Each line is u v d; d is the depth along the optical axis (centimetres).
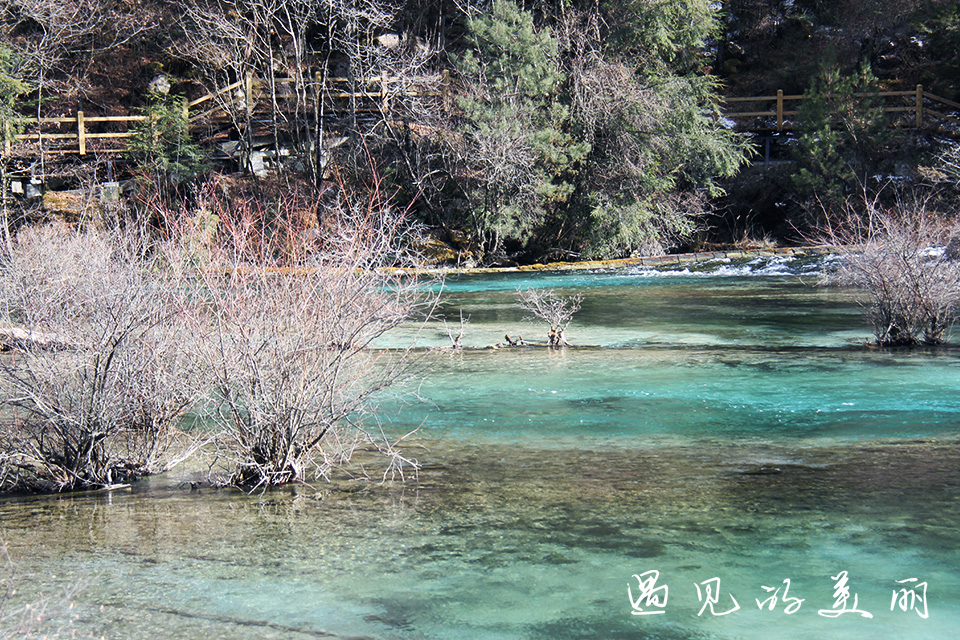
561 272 2623
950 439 656
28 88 2877
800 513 490
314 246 589
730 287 2073
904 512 489
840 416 741
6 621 359
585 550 438
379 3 3275
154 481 589
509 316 1568
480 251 2891
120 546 455
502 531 468
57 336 574
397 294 664
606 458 618
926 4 3394
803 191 3052
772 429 701
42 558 438
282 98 3494
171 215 664
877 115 3050
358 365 617
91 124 3544
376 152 3108
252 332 570
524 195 2852
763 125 3553
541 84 2903
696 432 695
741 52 4147
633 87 2891
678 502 514
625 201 2952
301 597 386
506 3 2948
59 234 927
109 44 3747
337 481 574
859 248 1170
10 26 3188
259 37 3353
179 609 375
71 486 574
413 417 761
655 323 1426
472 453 638
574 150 2881
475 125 2864
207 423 706
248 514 507
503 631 352
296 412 570
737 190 3234
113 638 346
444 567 419
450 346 1180
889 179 2961
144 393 598
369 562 427
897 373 926
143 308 591
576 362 1036
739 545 442
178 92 3734
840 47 3766
